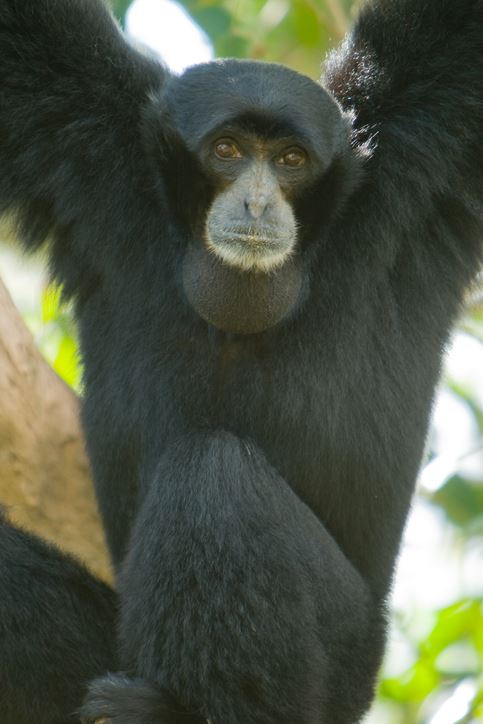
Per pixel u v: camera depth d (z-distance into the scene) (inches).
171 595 477.7
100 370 539.8
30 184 547.5
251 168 505.7
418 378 531.8
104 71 545.3
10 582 522.9
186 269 518.3
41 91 540.1
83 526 595.5
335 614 492.7
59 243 556.4
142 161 537.6
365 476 525.0
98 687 485.7
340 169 520.7
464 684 687.7
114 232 534.6
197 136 509.7
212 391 518.6
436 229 537.0
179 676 478.0
